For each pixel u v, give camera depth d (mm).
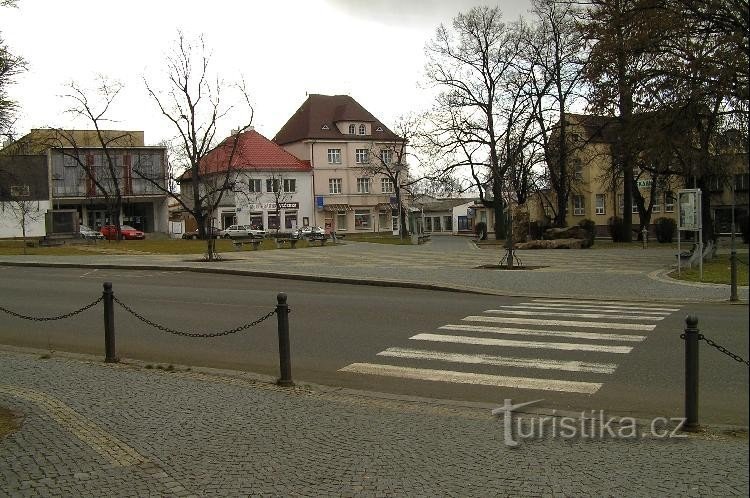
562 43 49031
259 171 81750
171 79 49688
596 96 28203
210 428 6680
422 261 31078
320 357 10500
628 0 26375
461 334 12047
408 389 8484
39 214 61188
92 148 71625
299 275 23578
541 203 63344
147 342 12125
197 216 53469
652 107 26547
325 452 5918
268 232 72812
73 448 6066
